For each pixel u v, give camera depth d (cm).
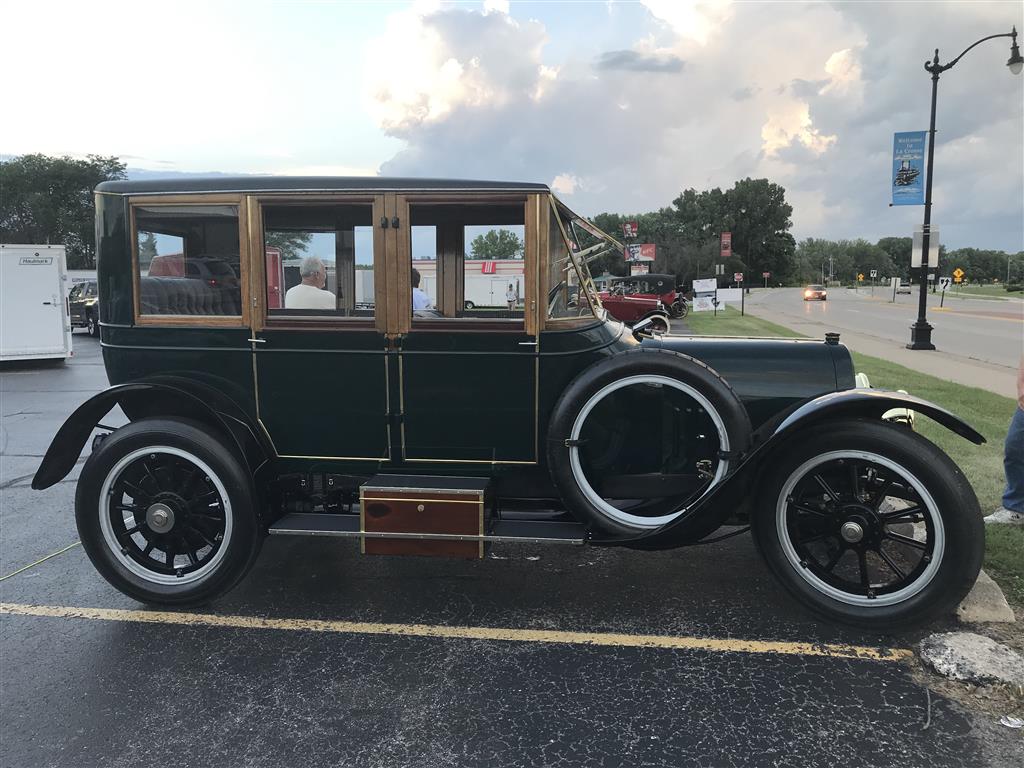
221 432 353
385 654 314
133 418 382
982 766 235
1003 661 286
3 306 1391
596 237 383
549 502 376
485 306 360
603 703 275
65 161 7038
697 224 10531
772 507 325
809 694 279
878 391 320
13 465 667
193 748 250
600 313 385
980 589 341
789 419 316
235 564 348
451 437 357
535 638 327
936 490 297
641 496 358
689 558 422
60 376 1318
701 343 387
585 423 340
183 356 363
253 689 288
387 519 341
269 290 362
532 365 347
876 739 250
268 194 345
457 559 424
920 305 1650
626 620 344
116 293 363
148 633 337
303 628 340
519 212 347
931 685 283
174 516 351
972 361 1402
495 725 262
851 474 318
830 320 2861
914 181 1642
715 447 357
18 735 259
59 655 317
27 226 6912
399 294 346
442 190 339
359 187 342
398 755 246
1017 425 420
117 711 274
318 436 364
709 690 283
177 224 357
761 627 335
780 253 11388
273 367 358
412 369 351
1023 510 432
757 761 240
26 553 444
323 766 240
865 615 312
